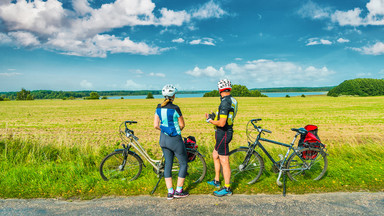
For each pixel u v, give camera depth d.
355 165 4.91
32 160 5.31
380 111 33.34
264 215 2.98
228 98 3.60
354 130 16.16
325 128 17.25
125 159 4.25
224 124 3.52
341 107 42.72
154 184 3.94
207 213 3.04
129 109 43.06
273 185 3.94
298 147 4.27
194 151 4.11
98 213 3.06
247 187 3.88
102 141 11.78
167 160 3.59
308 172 4.33
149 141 11.55
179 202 3.38
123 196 3.60
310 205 3.24
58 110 40.34
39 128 18.03
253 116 27.42
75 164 5.04
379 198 3.42
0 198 3.49
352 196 3.51
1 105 56.25
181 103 63.69
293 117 26.17
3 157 5.30
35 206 3.26
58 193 3.65
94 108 45.94
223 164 3.65
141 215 3.00
